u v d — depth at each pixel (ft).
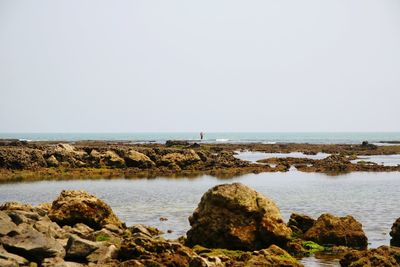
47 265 63.62
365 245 89.10
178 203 144.15
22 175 226.99
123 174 242.58
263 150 451.12
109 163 264.11
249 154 411.13
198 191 174.60
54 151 261.85
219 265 68.23
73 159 261.44
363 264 69.51
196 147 399.24
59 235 80.02
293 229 96.63
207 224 87.25
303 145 536.83
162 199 153.07
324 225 91.71
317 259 79.15
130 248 71.67
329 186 190.39
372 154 421.18
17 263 62.44
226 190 89.40
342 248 86.07
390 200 150.41
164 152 282.97
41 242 68.23
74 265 65.10
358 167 268.62
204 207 89.56
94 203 97.60
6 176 221.66
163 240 74.38
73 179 218.18
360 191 173.88
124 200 150.71
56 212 95.25
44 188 182.70
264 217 86.12
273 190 176.86
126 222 111.65
